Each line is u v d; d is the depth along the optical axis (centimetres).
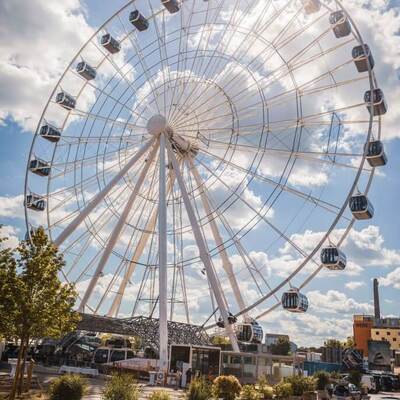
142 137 4566
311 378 3216
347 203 3594
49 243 2608
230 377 2581
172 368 3806
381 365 8769
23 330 2388
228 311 3912
